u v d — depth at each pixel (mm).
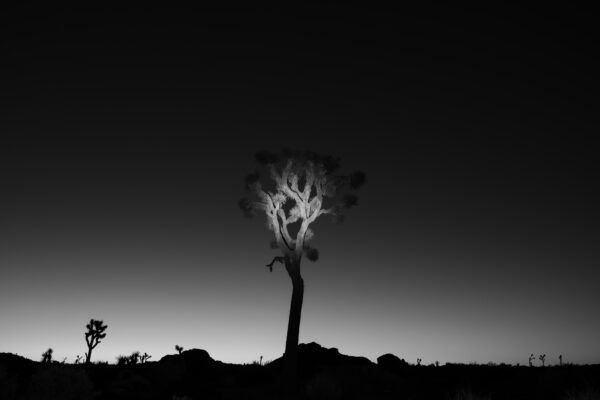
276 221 22094
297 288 21141
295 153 22938
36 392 13680
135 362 24094
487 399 14922
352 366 22672
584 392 14289
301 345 27078
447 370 22344
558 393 15562
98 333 24578
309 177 22344
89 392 14414
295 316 20703
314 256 21469
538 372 20078
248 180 22734
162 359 24859
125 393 17812
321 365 24297
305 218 22000
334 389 18062
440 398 17188
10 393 13391
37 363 21719
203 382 21188
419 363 25672
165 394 18656
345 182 22359
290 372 19781
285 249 21719
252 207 22375
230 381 21531
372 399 17391
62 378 13930
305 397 18219
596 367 17906
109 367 22641
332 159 22547
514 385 18109
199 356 24766
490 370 21672
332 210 22219
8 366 19766
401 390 18719
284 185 22312
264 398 18391
